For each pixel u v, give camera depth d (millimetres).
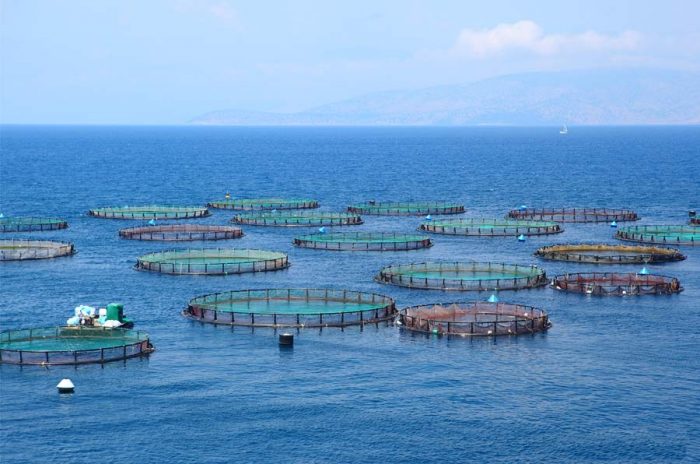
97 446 82375
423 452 82062
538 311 121875
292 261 164750
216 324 118938
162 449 82062
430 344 110250
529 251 176750
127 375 99062
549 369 101750
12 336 110000
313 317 118500
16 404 90750
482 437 84875
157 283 144750
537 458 81125
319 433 85438
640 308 128750
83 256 169250
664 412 90312
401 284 143125
